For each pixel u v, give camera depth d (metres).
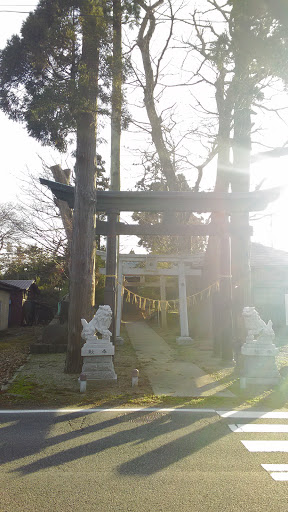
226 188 15.63
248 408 7.48
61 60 11.35
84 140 11.18
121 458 4.98
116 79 11.02
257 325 9.70
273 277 20.19
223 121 14.73
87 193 11.11
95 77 10.94
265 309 19.95
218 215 12.98
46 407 7.51
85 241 10.98
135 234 12.59
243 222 13.02
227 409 7.40
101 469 4.64
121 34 12.60
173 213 15.05
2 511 3.69
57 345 14.60
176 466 4.73
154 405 7.66
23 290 28.86
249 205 12.52
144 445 5.45
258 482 4.30
